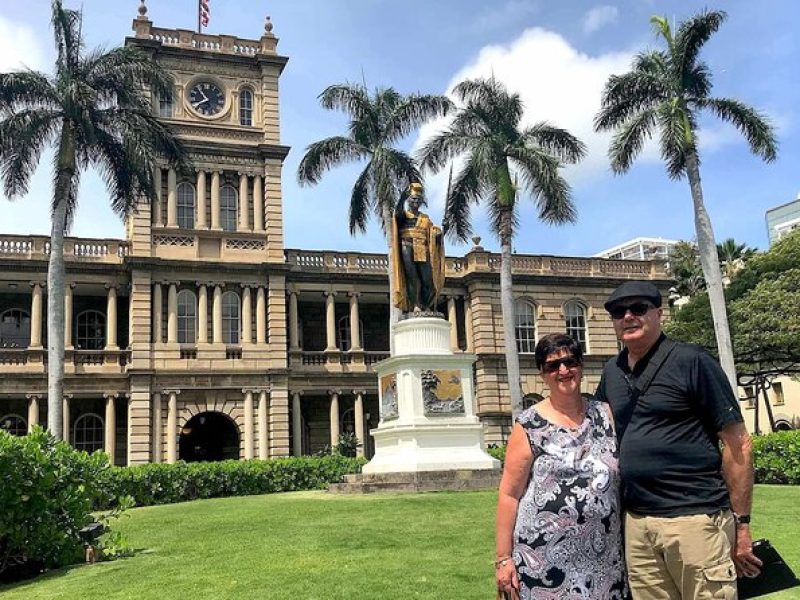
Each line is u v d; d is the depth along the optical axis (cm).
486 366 4322
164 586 843
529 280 4572
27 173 2786
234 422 3834
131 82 2861
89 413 3828
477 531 1130
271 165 4159
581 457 455
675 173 3155
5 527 973
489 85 3316
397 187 3388
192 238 3938
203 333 3853
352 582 812
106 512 1869
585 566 442
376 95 3516
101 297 4056
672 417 448
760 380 4875
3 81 2673
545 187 3141
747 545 438
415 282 1994
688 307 4491
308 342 4406
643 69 3136
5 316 3878
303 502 1697
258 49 4325
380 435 1920
